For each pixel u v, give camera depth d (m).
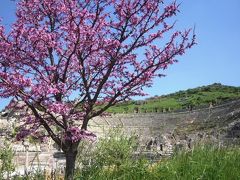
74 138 10.09
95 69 11.70
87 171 8.91
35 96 10.07
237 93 148.50
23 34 10.77
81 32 10.85
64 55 11.40
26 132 10.83
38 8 11.88
